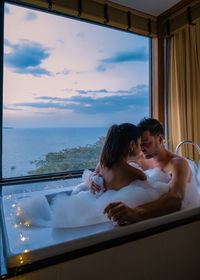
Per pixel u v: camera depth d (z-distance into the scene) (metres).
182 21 1.91
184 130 1.97
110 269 0.75
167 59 2.12
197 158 1.89
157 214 0.88
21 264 0.64
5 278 0.61
